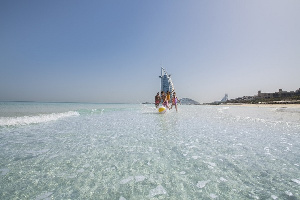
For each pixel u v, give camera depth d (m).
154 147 5.39
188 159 4.32
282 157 4.43
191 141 6.13
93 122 11.11
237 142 5.98
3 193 2.77
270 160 4.21
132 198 2.64
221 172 3.55
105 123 10.71
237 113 19.86
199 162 4.11
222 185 3.02
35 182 3.15
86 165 3.96
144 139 6.45
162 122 11.26
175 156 4.55
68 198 2.64
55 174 3.49
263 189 2.88
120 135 7.17
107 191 2.85
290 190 2.85
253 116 15.56
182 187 2.96
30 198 2.64
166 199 2.60
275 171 3.58
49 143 5.85
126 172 3.58
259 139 6.39
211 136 6.92
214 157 4.45
